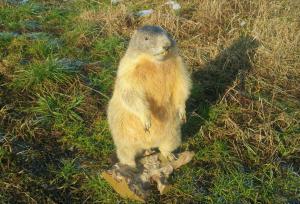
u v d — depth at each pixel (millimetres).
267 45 2123
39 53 2016
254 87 1901
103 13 2404
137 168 1425
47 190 1366
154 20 2340
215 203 1347
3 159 1453
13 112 1661
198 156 1526
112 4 2596
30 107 1689
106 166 1467
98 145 1550
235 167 1492
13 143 1527
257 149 1578
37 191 1359
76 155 1510
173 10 2482
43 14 2430
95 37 2191
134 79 1296
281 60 2035
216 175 1453
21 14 2387
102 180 1386
